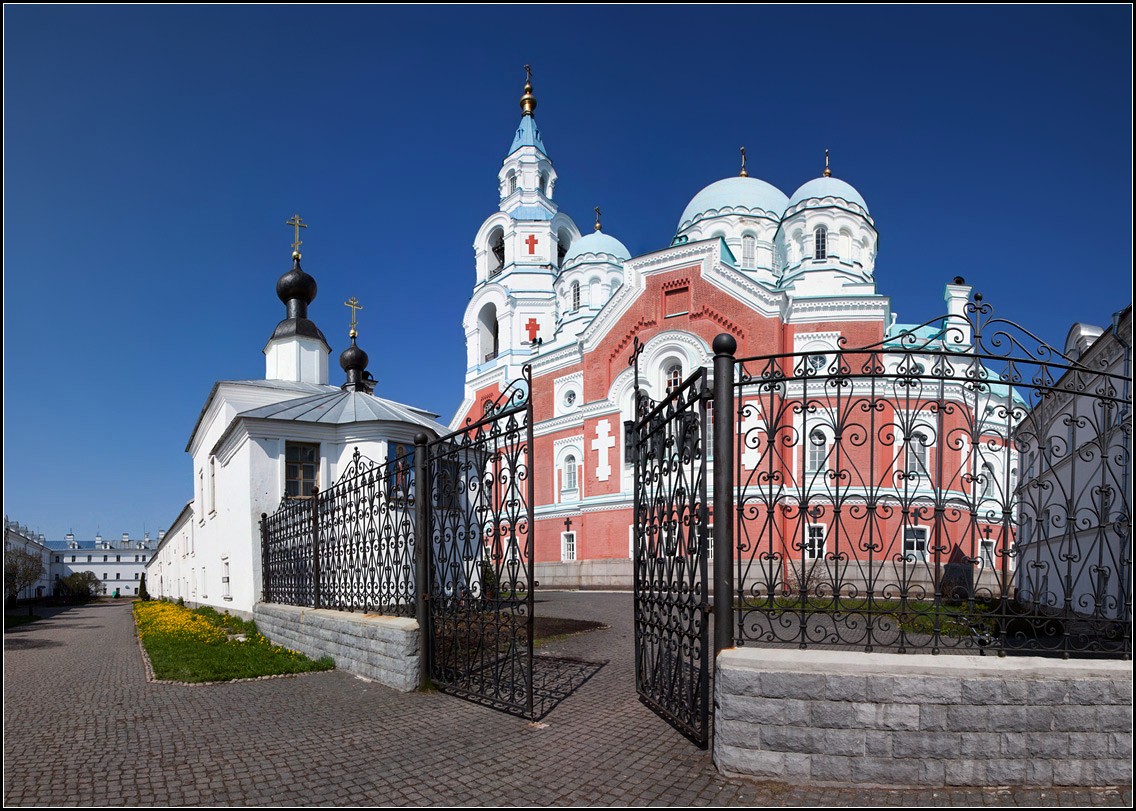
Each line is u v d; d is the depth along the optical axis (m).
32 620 28.39
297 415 17.19
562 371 34.53
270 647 12.40
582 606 20.08
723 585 5.48
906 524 5.39
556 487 33.25
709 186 40.44
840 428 5.54
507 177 46.47
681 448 6.34
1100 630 5.31
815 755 4.95
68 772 5.52
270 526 14.98
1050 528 13.50
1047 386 5.60
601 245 39.97
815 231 33.47
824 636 5.36
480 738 6.24
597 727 6.48
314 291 29.02
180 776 5.41
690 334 28.81
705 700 5.72
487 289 43.50
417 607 8.39
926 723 4.88
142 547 120.38
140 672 10.45
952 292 27.89
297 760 5.75
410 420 18.25
